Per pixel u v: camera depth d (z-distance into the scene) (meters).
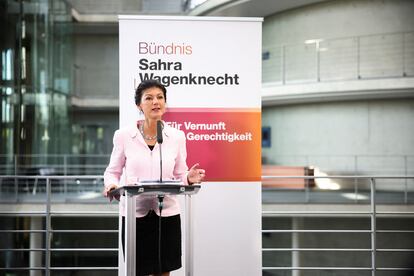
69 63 15.91
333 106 15.64
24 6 12.95
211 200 3.69
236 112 3.68
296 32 15.59
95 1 17.38
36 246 11.98
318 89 14.38
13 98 12.66
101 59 18.72
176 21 3.65
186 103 3.66
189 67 3.66
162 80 3.65
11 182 12.73
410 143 14.91
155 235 2.79
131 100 3.62
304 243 12.99
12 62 12.70
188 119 3.66
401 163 14.95
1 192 12.52
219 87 3.67
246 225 3.71
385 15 14.55
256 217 3.71
